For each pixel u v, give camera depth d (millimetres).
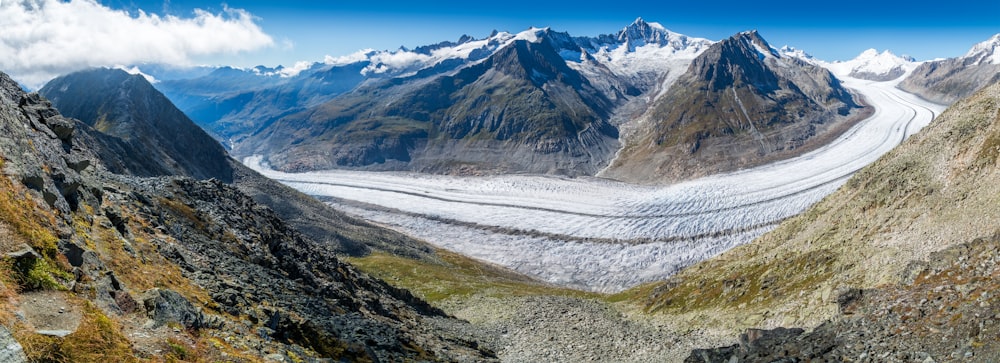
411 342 43500
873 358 26875
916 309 30422
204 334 22125
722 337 57688
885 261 54781
